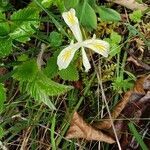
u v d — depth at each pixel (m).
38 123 0.21
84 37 0.21
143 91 0.22
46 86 0.18
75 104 0.22
